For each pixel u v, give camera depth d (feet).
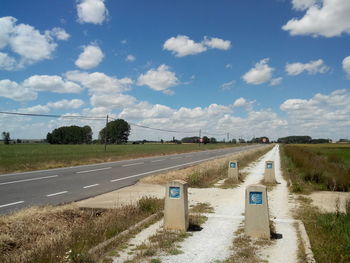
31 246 21.65
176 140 522.47
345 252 20.20
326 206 37.55
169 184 26.40
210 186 53.47
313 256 20.02
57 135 467.11
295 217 31.58
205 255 20.54
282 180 64.80
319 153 169.07
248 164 107.55
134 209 31.83
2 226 24.77
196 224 28.12
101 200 39.40
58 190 47.24
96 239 22.63
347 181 52.29
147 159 129.80
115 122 444.55
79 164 97.76
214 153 195.31
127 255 20.25
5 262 18.78
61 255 19.19
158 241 22.91
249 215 24.71
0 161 98.84
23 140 538.47
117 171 77.25
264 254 20.89
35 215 28.35
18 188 48.88
